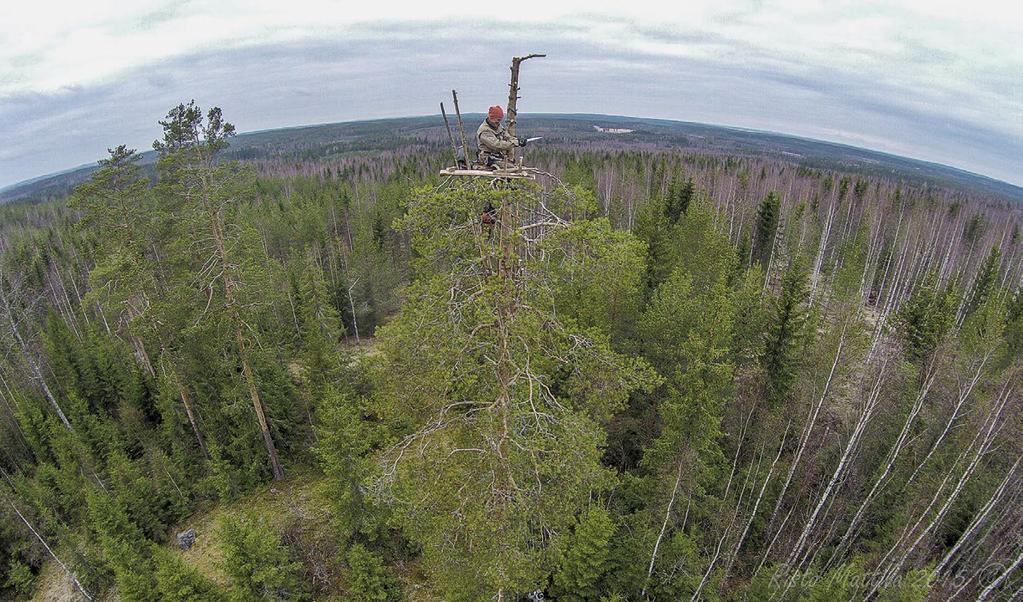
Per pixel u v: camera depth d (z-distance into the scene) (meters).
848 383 28.34
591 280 11.09
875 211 67.94
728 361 24.11
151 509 26.78
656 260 35.22
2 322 34.97
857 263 47.22
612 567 18.62
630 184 71.81
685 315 24.94
